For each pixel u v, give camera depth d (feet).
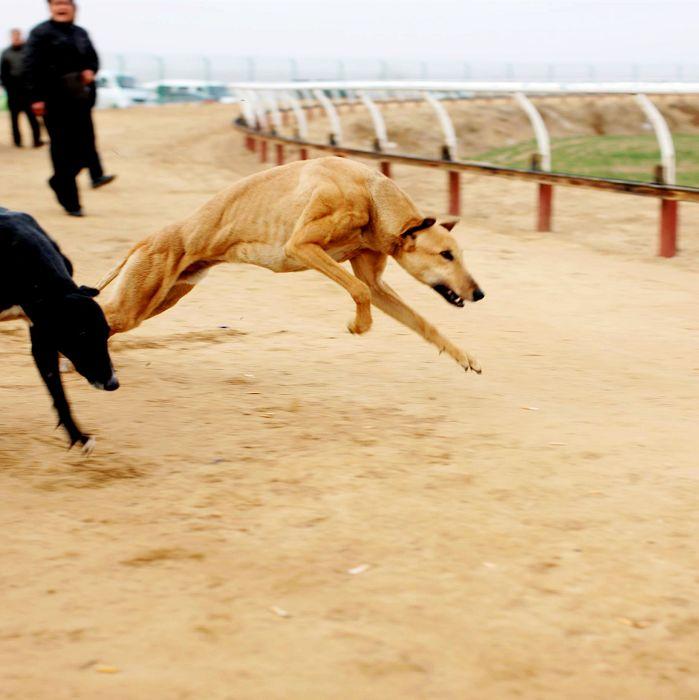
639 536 12.71
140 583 11.15
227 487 14.17
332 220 18.28
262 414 17.75
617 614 10.71
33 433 16.39
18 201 45.91
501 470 15.05
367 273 19.66
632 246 38.27
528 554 12.10
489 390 19.71
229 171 65.16
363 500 13.73
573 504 13.74
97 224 39.37
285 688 9.14
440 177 58.65
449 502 13.71
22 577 11.24
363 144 77.66
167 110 119.44
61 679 9.19
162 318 25.20
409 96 89.66
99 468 14.88
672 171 35.37
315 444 16.16
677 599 11.07
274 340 23.40
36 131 73.82
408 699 9.04
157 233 19.08
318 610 10.61
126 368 20.59
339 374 20.65
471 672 9.52
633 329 25.39
